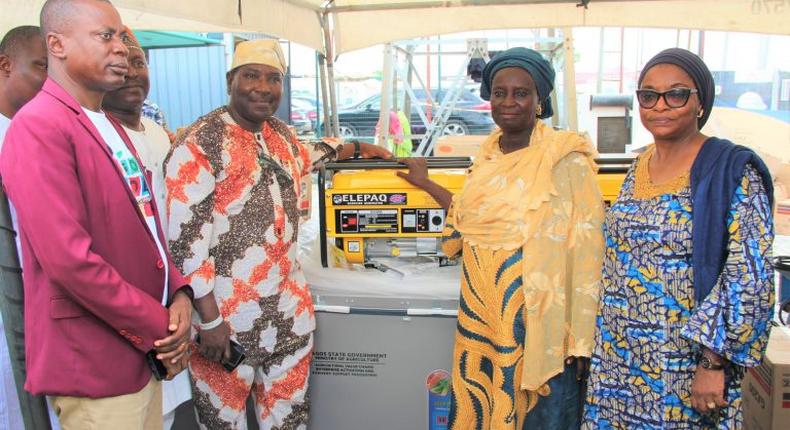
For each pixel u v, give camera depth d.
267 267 1.78
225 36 8.16
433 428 2.07
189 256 1.64
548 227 1.61
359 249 2.08
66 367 1.25
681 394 1.41
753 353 1.32
